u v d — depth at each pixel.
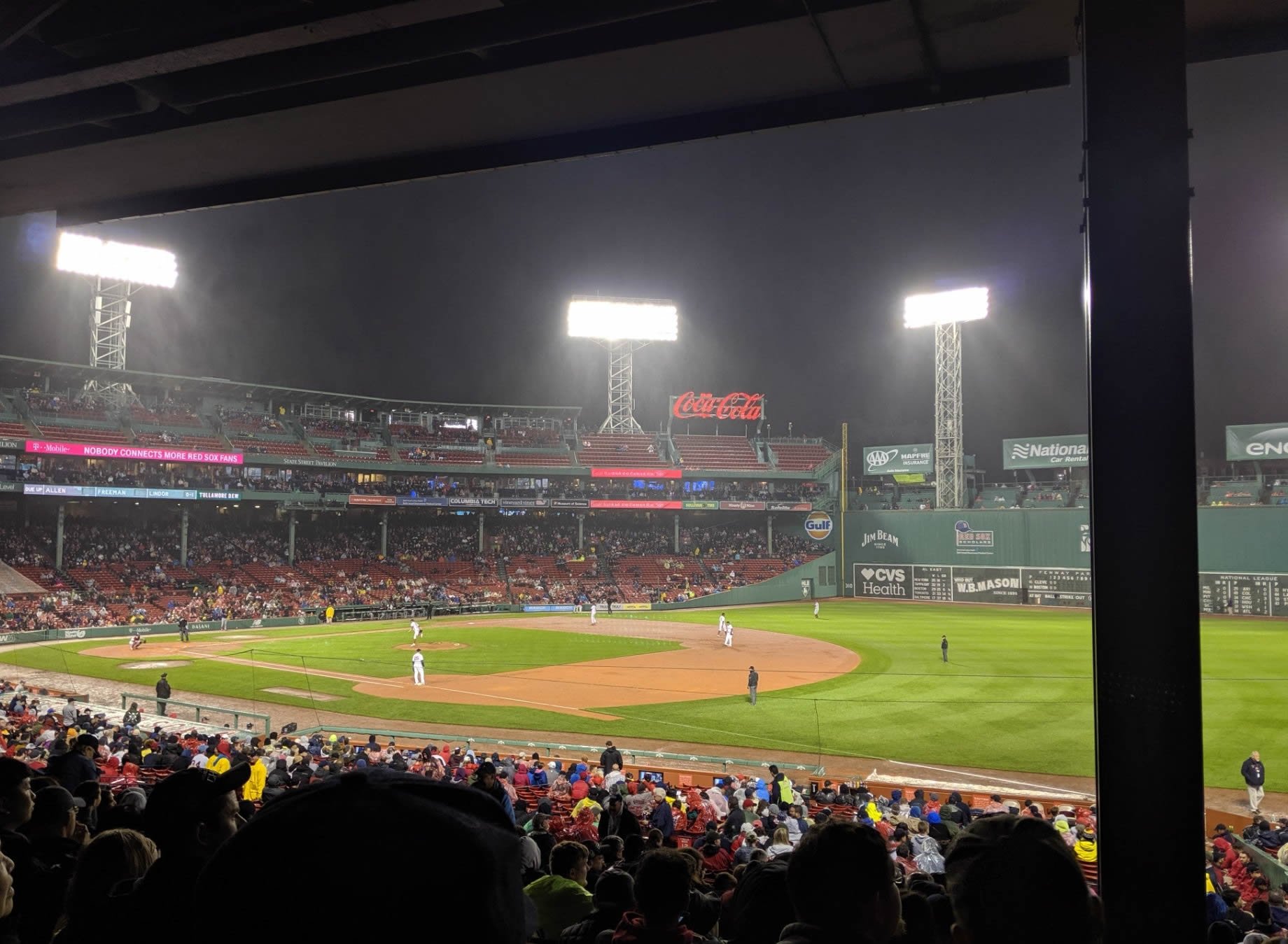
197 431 71.94
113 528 70.12
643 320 95.12
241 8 6.88
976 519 83.25
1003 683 36.50
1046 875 2.25
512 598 77.88
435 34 7.56
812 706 32.09
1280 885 14.02
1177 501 4.44
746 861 10.80
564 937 5.05
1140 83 4.78
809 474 92.62
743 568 89.25
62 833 5.34
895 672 39.72
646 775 20.89
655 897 3.94
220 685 36.59
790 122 8.74
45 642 52.59
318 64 7.95
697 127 9.12
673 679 38.31
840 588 91.25
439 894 1.51
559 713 31.17
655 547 92.31
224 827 2.75
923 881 5.26
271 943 1.46
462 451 86.25
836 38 7.46
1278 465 85.75
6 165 10.18
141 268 67.25
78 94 8.79
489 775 11.59
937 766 23.98
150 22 7.11
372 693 34.88
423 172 10.09
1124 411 4.59
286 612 65.31
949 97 8.21
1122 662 4.41
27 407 62.97
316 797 1.73
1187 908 4.16
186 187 11.00
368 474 81.50
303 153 9.96
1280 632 54.97
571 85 8.40
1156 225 4.67
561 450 90.12
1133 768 4.31
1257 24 6.95
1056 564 78.75
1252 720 28.72
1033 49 7.65
